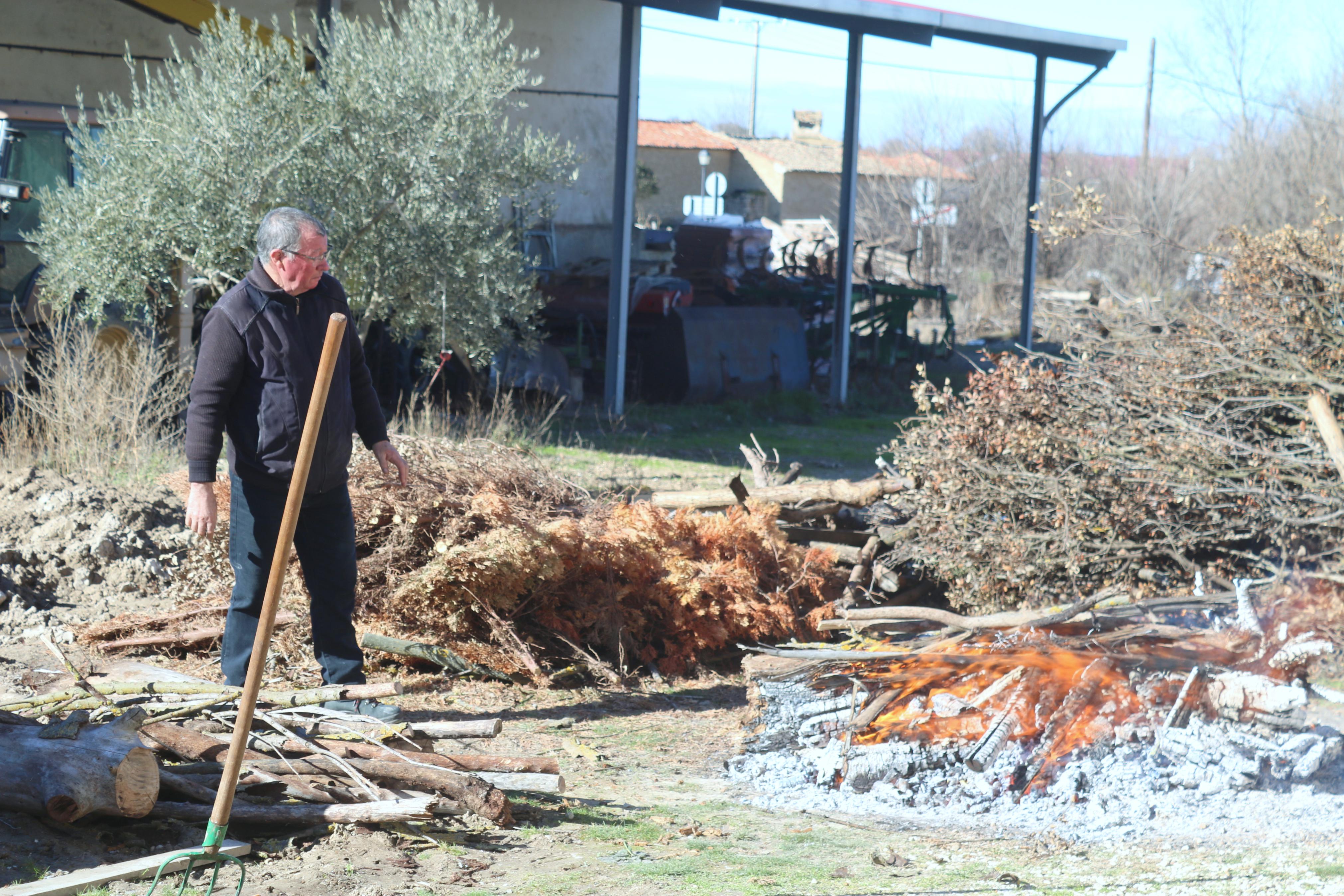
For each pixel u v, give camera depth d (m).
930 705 6.08
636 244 26.19
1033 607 8.71
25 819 4.35
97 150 12.11
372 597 7.66
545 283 21.23
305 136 11.70
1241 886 4.24
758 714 6.59
